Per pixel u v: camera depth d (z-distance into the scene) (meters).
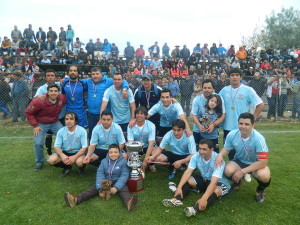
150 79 5.25
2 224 3.16
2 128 8.88
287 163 5.40
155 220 3.28
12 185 4.27
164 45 17.97
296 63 17.69
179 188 3.76
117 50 16.77
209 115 4.62
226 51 18.36
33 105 4.76
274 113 10.49
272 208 3.59
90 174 4.78
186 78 10.25
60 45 16.28
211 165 3.81
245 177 3.84
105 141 4.61
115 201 3.75
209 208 3.58
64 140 4.59
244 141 3.78
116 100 5.31
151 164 4.95
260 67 15.62
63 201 3.74
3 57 15.71
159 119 5.48
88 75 10.13
